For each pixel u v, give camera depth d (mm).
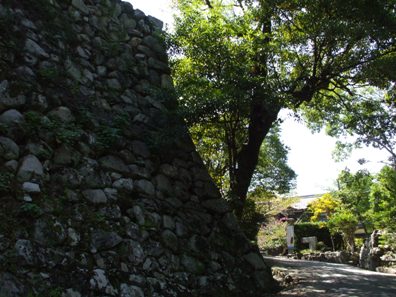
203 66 7883
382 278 9719
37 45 5941
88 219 5215
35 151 5090
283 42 8266
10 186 4633
